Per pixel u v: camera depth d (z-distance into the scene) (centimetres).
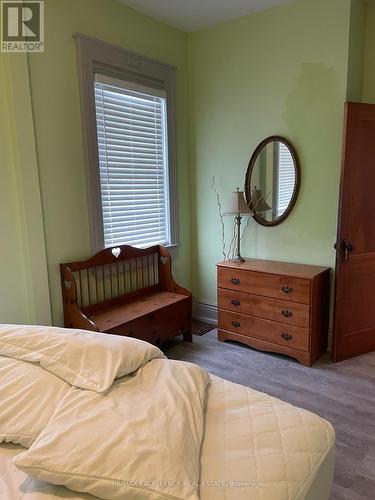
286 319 283
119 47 276
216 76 333
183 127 353
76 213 264
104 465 93
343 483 169
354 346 291
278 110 302
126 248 296
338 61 268
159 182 334
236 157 333
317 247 300
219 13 302
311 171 293
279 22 290
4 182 227
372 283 289
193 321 377
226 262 321
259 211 324
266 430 119
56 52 240
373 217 279
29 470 94
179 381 131
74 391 120
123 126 292
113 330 250
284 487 99
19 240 238
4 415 114
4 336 140
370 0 279
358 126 261
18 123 222
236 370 275
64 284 255
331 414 220
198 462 102
